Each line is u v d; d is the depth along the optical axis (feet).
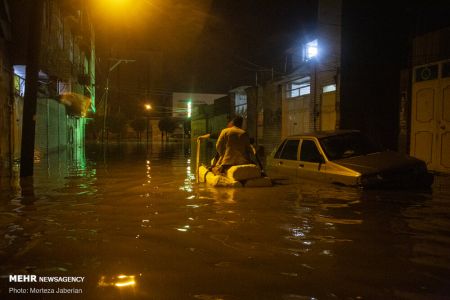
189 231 17.28
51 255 14.11
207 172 32.60
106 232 17.12
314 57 64.13
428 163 43.14
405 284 11.58
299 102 72.74
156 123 194.90
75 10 81.51
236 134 31.24
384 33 57.52
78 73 109.19
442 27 45.83
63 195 26.71
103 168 46.34
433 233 17.04
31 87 38.11
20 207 22.57
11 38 57.41
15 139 58.95
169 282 11.71
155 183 32.48
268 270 12.66
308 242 15.66
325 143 31.19
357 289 11.22
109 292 11.02
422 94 44.14
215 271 12.57
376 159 28.89
